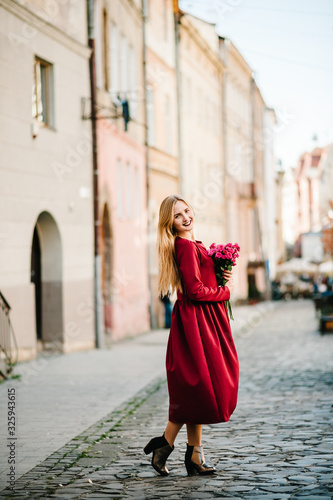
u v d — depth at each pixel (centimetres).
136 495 563
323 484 576
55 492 579
